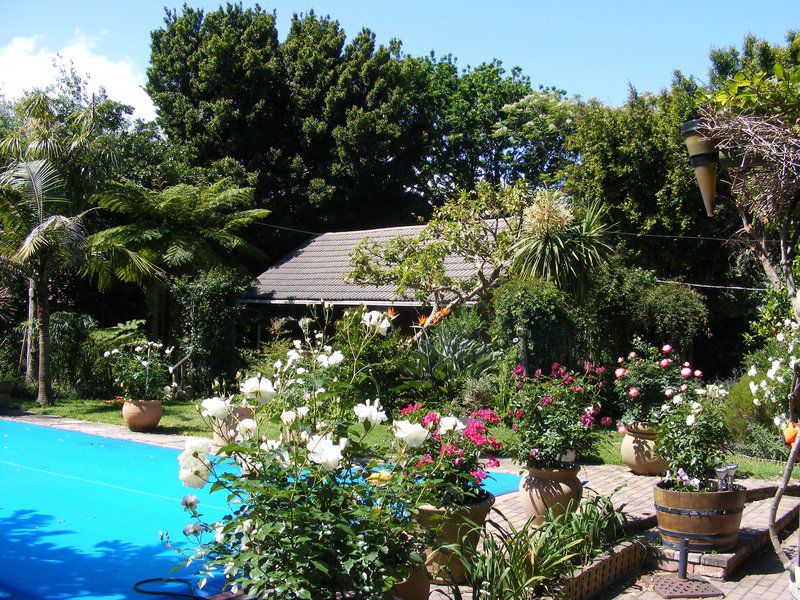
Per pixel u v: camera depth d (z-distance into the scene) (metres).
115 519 6.98
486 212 14.05
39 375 15.33
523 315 13.79
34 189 14.94
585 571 5.70
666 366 9.62
